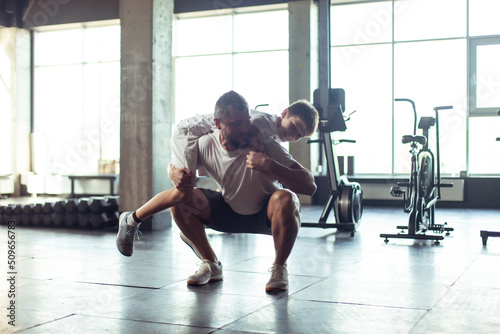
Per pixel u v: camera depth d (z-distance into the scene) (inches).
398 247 161.8
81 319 80.3
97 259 139.9
